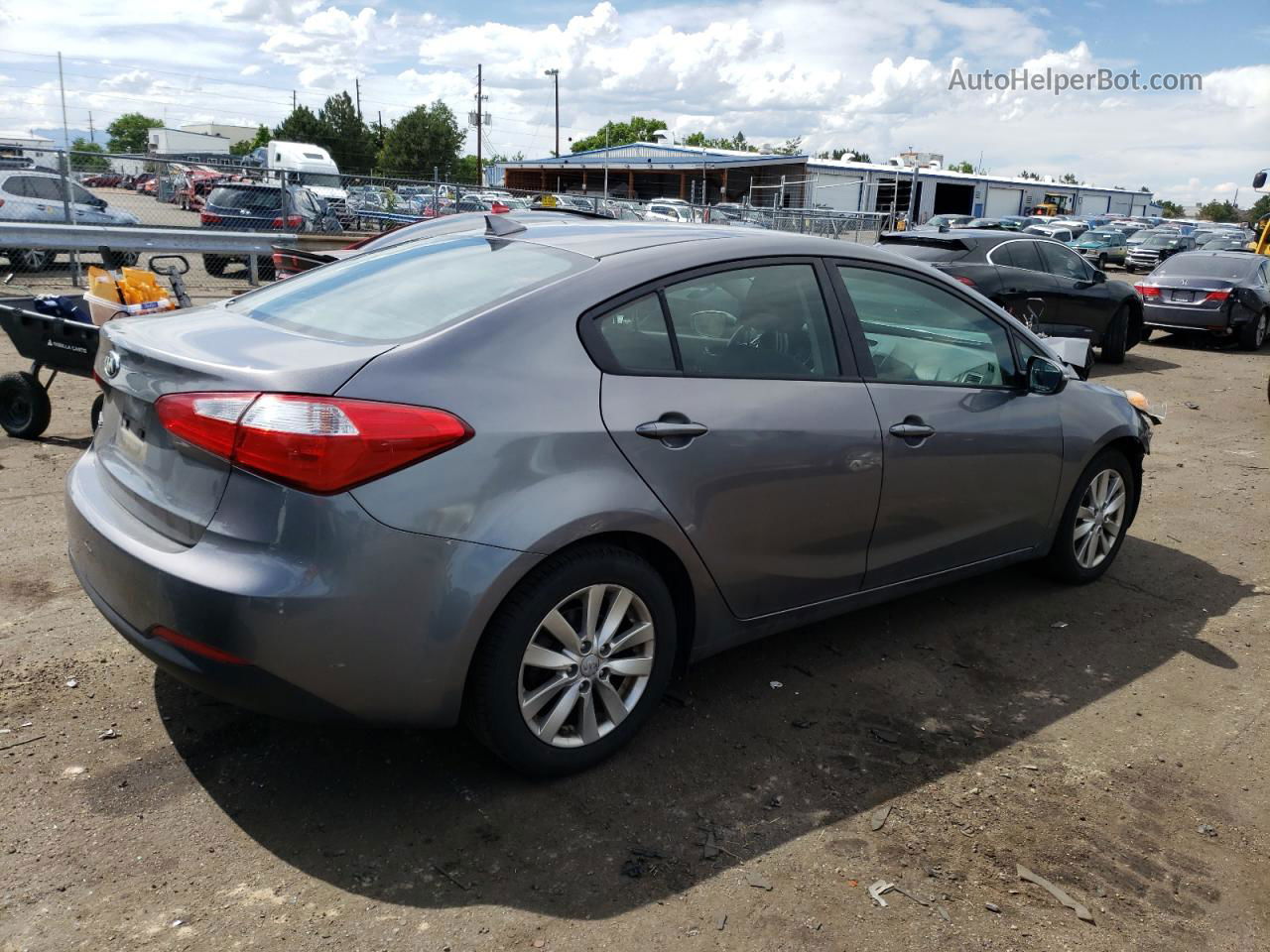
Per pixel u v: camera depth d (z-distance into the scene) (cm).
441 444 247
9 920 226
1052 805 295
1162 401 1019
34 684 329
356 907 237
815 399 328
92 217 1617
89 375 596
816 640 403
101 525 270
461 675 258
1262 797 304
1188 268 1498
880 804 291
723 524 305
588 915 238
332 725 254
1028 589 470
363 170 6944
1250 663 399
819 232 2772
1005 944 237
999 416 394
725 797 289
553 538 261
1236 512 618
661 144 5503
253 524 240
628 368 287
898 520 361
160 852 253
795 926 238
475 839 264
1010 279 1080
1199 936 243
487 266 311
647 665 299
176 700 325
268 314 311
